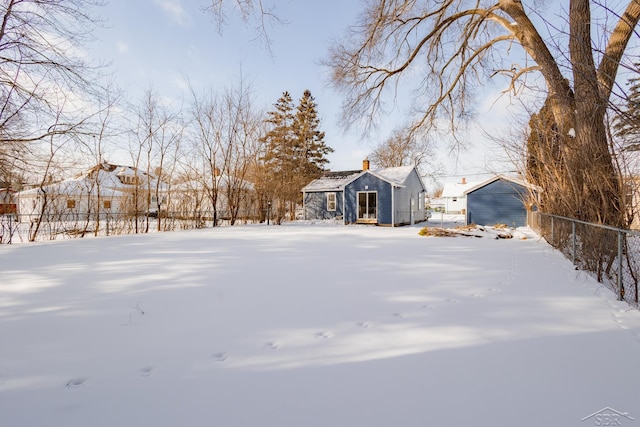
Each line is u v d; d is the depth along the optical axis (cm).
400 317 318
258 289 429
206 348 252
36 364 227
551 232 842
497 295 395
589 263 534
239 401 182
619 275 374
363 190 2052
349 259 670
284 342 262
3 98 902
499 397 184
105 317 322
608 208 504
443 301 371
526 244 936
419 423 162
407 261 643
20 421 165
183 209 1688
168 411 174
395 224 1947
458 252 771
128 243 959
